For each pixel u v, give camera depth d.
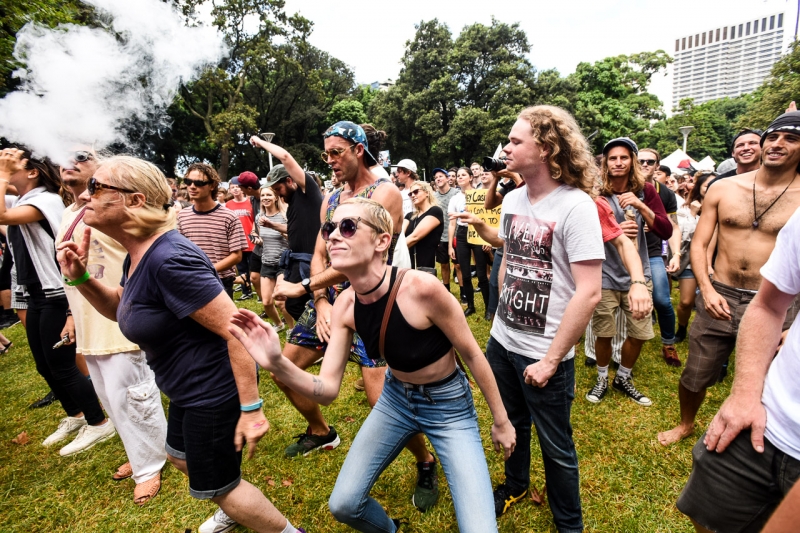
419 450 2.27
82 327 2.39
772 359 1.39
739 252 2.43
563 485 1.91
